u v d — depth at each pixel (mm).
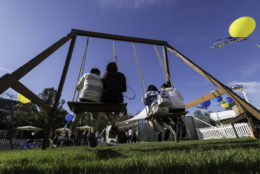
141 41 4914
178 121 3930
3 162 1588
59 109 25953
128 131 16266
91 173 927
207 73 4023
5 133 19844
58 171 1041
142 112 16406
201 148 2180
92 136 3684
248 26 4797
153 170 930
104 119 22766
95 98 2771
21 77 2408
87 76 2912
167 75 4797
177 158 1305
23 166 1302
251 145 2164
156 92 4016
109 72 2961
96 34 4492
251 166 894
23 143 17000
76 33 4336
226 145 2480
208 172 859
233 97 3615
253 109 3312
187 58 4492
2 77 2072
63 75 3930
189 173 836
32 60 2676
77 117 3094
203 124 16281
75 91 3107
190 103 4875
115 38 4652
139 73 4324
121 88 2908
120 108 2662
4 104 21688
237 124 11250
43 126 24234
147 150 2418
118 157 1663
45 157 1916
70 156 1945
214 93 4000
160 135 4023
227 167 906
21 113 23688
